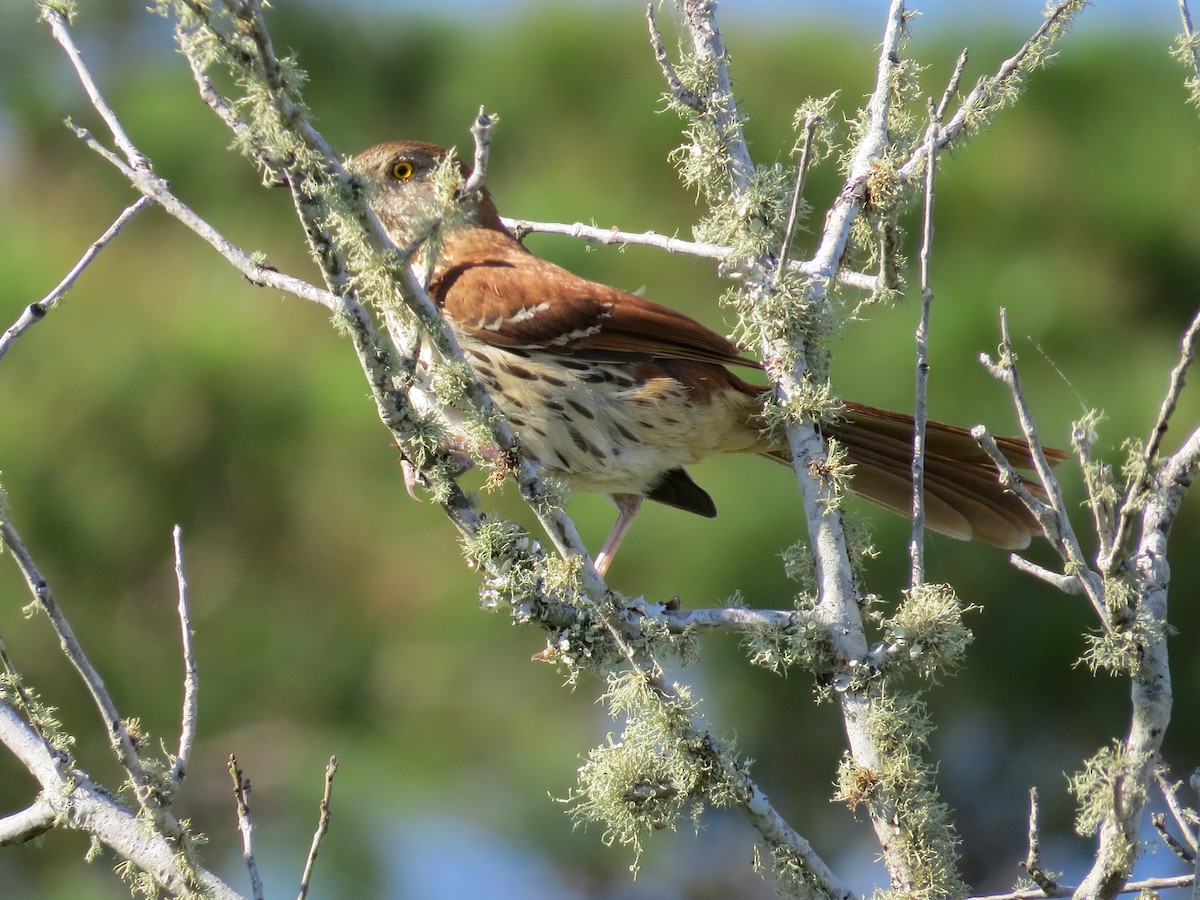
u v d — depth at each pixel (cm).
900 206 565
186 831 491
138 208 525
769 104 1180
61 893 1089
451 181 484
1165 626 456
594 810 522
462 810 1155
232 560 1161
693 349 711
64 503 1117
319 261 478
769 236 566
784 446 602
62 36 529
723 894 1190
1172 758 1177
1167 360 1151
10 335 511
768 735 1144
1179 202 1198
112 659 1109
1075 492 1077
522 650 1159
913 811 509
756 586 1043
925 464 702
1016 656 1138
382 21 1302
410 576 1160
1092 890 450
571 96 1254
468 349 705
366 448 1151
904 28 601
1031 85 1244
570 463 717
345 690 1145
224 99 461
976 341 1121
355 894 1084
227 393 1128
